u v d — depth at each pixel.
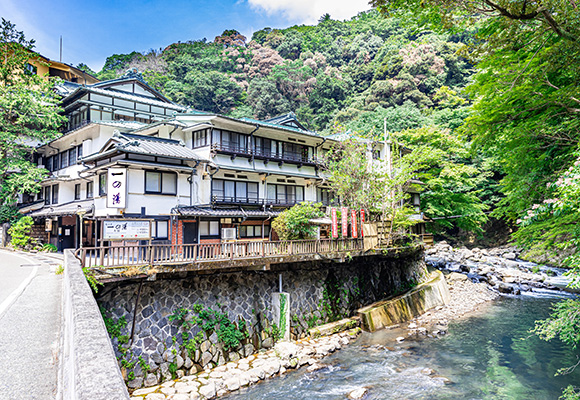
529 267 33.59
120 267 11.05
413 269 26.09
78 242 23.80
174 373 11.87
